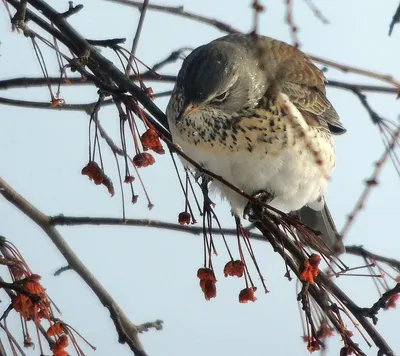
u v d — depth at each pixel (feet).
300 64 43.75
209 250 32.19
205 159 39.32
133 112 31.30
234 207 40.88
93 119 33.35
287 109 39.09
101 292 35.78
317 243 31.27
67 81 34.65
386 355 31.40
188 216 32.91
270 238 32.22
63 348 28.55
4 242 30.40
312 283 31.22
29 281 28.37
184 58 40.04
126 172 32.45
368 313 31.73
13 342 28.04
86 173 32.32
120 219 36.68
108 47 34.40
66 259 35.96
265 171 39.42
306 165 39.96
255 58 39.22
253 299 31.96
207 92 37.50
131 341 34.76
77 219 36.37
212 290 31.76
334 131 44.34
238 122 38.60
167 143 29.37
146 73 38.93
